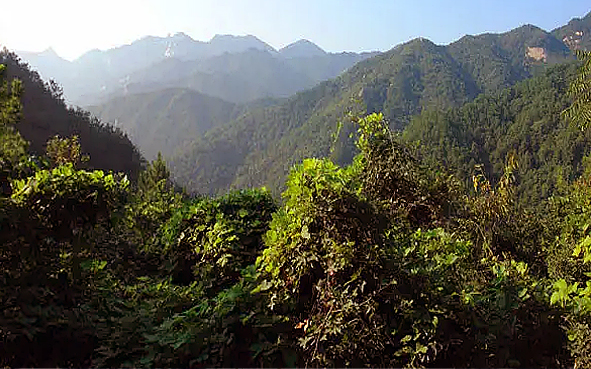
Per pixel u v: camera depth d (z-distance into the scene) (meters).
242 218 5.02
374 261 2.56
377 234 2.63
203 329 2.79
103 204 3.30
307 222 2.65
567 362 2.81
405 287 2.66
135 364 2.76
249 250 4.58
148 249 5.29
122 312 3.38
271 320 2.71
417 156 3.49
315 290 2.63
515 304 3.03
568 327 2.88
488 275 3.67
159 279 4.68
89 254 3.54
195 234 4.70
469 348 2.69
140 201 6.68
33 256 2.97
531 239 7.38
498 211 5.35
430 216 3.46
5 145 3.60
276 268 2.79
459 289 3.03
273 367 2.60
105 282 3.77
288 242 2.77
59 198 3.08
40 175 3.21
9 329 2.70
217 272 4.21
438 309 2.68
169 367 2.72
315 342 2.44
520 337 2.90
